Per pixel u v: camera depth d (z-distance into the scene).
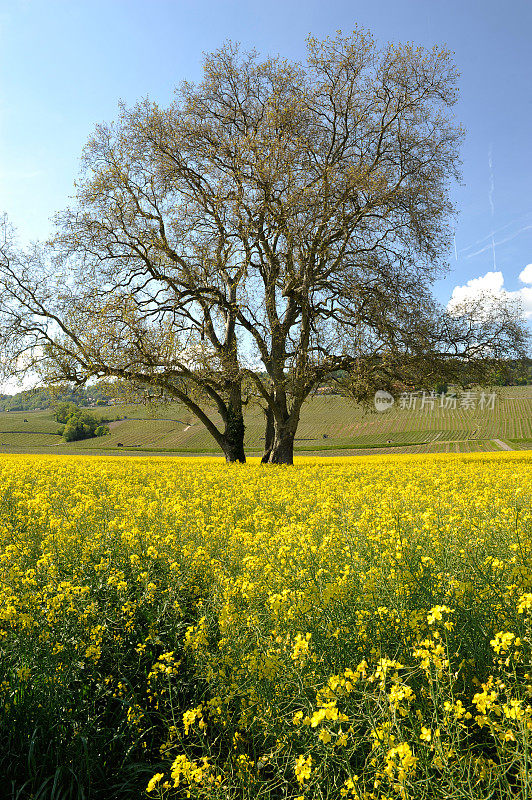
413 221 21.00
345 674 2.80
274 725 3.11
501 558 5.16
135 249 24.00
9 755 3.26
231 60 23.44
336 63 21.47
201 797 2.78
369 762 2.70
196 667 3.93
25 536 6.94
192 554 5.64
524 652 3.29
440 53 21.22
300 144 20.09
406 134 22.23
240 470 19.38
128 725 3.56
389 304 20.77
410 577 4.43
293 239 20.34
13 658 3.85
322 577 4.65
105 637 4.21
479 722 2.56
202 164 23.61
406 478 14.77
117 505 8.57
